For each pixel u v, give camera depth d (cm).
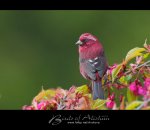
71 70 3008
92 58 1176
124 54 3081
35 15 3428
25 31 3381
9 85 3039
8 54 3241
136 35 3130
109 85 1054
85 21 3344
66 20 3388
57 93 993
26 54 3228
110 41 3172
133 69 1019
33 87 3016
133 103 900
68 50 3238
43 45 3306
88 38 1209
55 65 3102
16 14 3406
